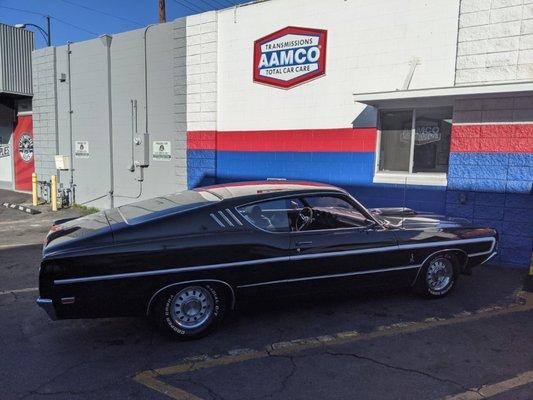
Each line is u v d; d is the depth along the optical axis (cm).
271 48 948
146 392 349
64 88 1369
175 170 1133
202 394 346
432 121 790
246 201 460
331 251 480
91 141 1311
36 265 731
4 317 504
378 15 811
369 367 388
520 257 712
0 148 1728
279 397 342
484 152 725
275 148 963
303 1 895
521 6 679
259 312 512
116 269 401
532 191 694
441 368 386
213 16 1020
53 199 1323
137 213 460
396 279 525
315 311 516
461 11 724
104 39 1223
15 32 1438
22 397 341
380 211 627
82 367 389
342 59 859
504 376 373
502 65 700
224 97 1032
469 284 622
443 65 755
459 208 754
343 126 870
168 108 1132
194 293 436
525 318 496
